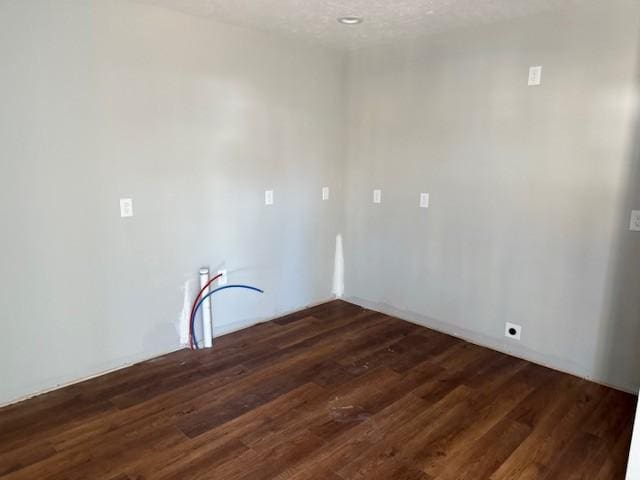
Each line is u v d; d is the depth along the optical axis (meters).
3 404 2.59
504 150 3.20
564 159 2.94
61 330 2.76
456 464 2.16
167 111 3.04
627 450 2.27
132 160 2.91
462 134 3.42
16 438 2.30
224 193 3.45
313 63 3.87
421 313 3.88
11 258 2.52
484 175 3.33
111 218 2.88
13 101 2.42
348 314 4.14
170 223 3.17
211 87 3.24
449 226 3.59
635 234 2.71
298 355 3.30
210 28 3.16
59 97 2.57
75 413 2.53
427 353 3.36
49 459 2.15
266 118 3.62
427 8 2.85
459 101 3.40
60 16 2.52
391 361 3.22
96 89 2.70
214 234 3.44
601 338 2.91
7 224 2.48
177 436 2.34
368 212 4.18
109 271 2.92
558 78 2.90
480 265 3.44
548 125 2.98
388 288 4.11
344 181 4.34
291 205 3.95
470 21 3.13
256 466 2.12
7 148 2.43
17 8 2.38
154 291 3.16
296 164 3.91
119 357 3.05
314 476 2.07
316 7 2.85
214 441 2.30
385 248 4.08
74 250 2.74
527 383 2.93
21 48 2.41
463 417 2.54
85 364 2.89
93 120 2.72
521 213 3.17
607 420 2.52
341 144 4.25
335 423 2.47
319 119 4.02
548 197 3.03
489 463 2.17
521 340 3.28
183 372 3.02
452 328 3.68
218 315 3.59
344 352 3.36
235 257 3.61
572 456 2.22
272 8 2.88
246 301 3.77
